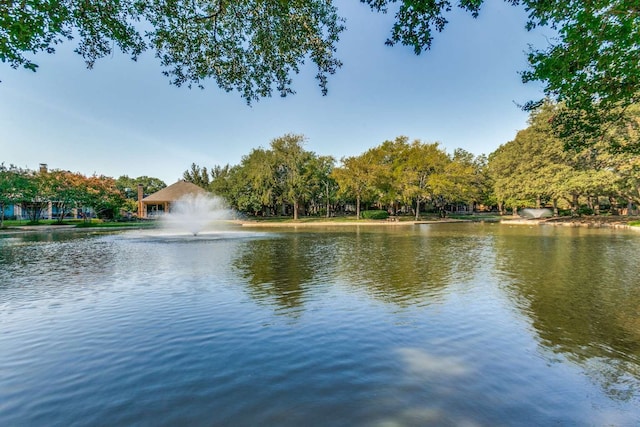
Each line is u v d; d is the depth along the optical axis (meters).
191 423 2.79
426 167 41.31
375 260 11.27
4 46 4.23
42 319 5.39
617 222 27.83
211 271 9.37
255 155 45.50
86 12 4.88
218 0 5.54
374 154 42.72
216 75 6.40
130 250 14.34
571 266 9.86
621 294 6.70
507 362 3.85
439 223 38.69
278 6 5.32
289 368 3.72
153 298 6.59
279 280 8.16
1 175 28.09
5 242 18.14
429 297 6.57
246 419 2.84
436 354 4.06
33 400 3.16
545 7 5.15
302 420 2.82
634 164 22.59
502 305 6.02
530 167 35.06
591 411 2.94
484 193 54.72
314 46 5.89
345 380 3.46
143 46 5.55
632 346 4.26
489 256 12.06
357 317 5.41
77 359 3.98
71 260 11.59
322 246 15.66
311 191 45.00
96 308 5.96
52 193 31.53
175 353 4.12
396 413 2.90
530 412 2.92
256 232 25.45
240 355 4.06
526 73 6.81
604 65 5.51
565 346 4.27
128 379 3.52
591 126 8.07
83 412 2.96
